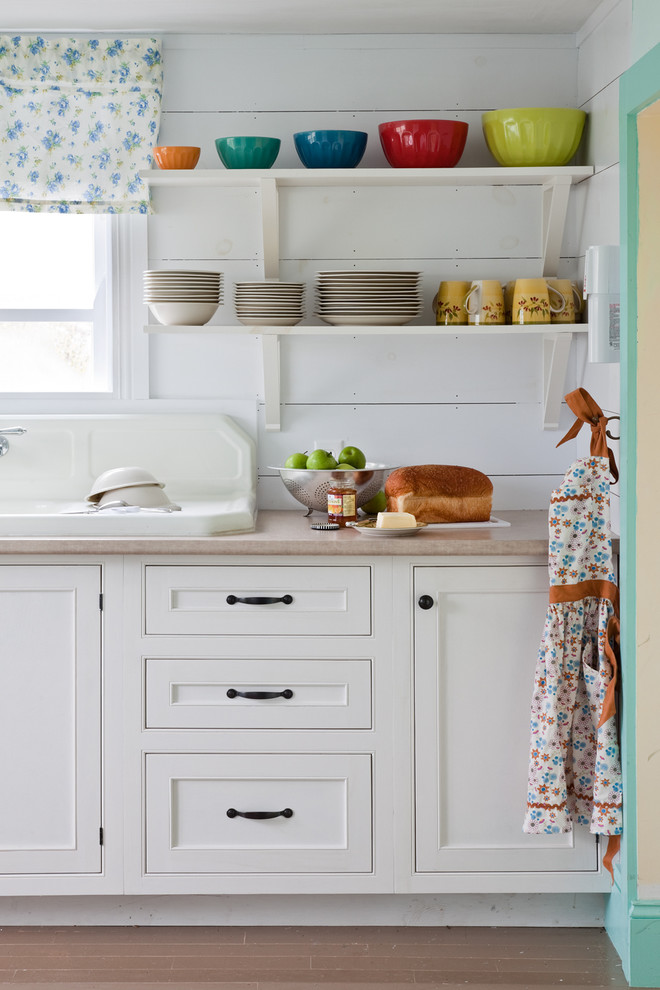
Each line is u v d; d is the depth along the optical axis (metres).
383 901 2.50
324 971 2.29
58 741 2.39
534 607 2.38
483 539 2.36
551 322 2.70
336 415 2.92
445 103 2.86
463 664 2.38
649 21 2.19
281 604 2.37
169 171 2.62
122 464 2.86
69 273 2.92
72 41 2.79
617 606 2.35
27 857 2.41
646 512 2.24
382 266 2.89
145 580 2.36
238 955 2.35
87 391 2.94
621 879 2.33
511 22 2.75
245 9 2.64
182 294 2.65
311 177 2.65
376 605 2.37
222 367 2.91
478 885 2.42
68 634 2.38
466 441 2.93
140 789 2.40
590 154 2.72
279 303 2.66
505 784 2.41
